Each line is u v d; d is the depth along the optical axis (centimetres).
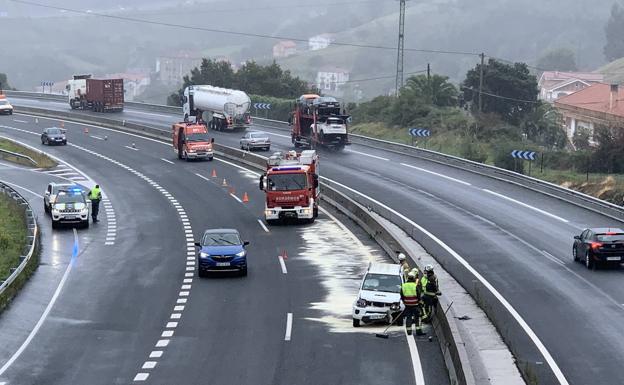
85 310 5112
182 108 17275
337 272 5988
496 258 6366
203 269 5881
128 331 4628
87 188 10044
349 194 9106
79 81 18062
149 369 3934
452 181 9938
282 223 7906
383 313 4547
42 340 4478
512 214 8075
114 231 7744
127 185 10238
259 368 3903
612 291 5431
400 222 7581
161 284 5756
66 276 6050
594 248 5981
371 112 16325
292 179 7775
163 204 9031
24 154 12888
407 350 4141
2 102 17300
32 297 5438
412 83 16600
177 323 4762
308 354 4106
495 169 10175
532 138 14975
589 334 4519
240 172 10994
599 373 3888
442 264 6125
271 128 15312
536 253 6538
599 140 11669
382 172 10556
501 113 16025
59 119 16725
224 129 14850
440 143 13400
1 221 8212
